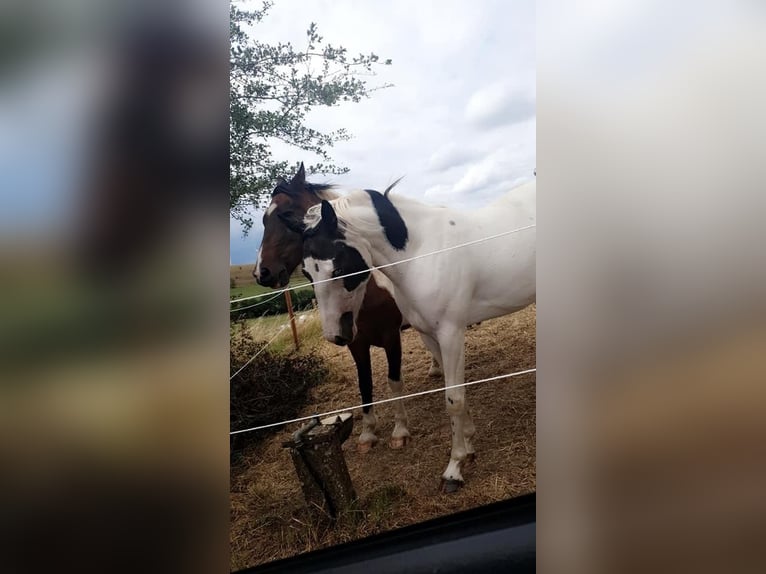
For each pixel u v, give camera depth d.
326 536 2.12
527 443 2.20
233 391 2.23
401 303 2.23
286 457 2.21
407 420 2.28
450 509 2.14
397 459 2.24
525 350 2.28
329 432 2.10
